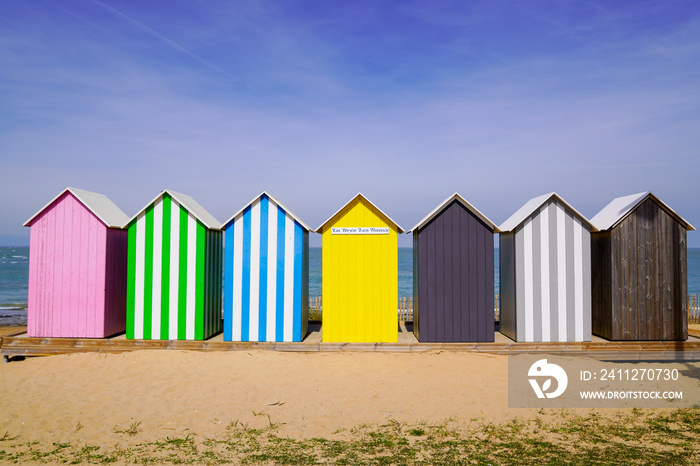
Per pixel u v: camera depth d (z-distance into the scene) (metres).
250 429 7.43
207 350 11.95
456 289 12.09
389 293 12.10
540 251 12.26
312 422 7.74
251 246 12.26
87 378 10.09
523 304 12.17
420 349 11.88
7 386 9.62
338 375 10.27
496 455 6.43
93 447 6.68
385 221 12.16
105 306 12.23
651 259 12.36
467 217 12.20
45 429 7.39
